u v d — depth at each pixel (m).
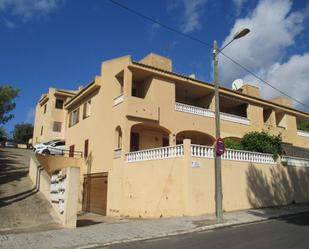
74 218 13.49
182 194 16.08
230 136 26.14
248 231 11.70
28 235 11.46
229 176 18.08
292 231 11.46
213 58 15.71
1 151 38.41
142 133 23.39
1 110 28.27
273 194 20.31
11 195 18.94
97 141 23.89
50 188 17.25
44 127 41.03
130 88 21.12
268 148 21.00
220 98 27.12
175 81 23.50
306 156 24.95
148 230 12.20
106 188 21.73
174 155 17.02
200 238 10.64
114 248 9.69
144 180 18.39
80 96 27.33
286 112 32.53
